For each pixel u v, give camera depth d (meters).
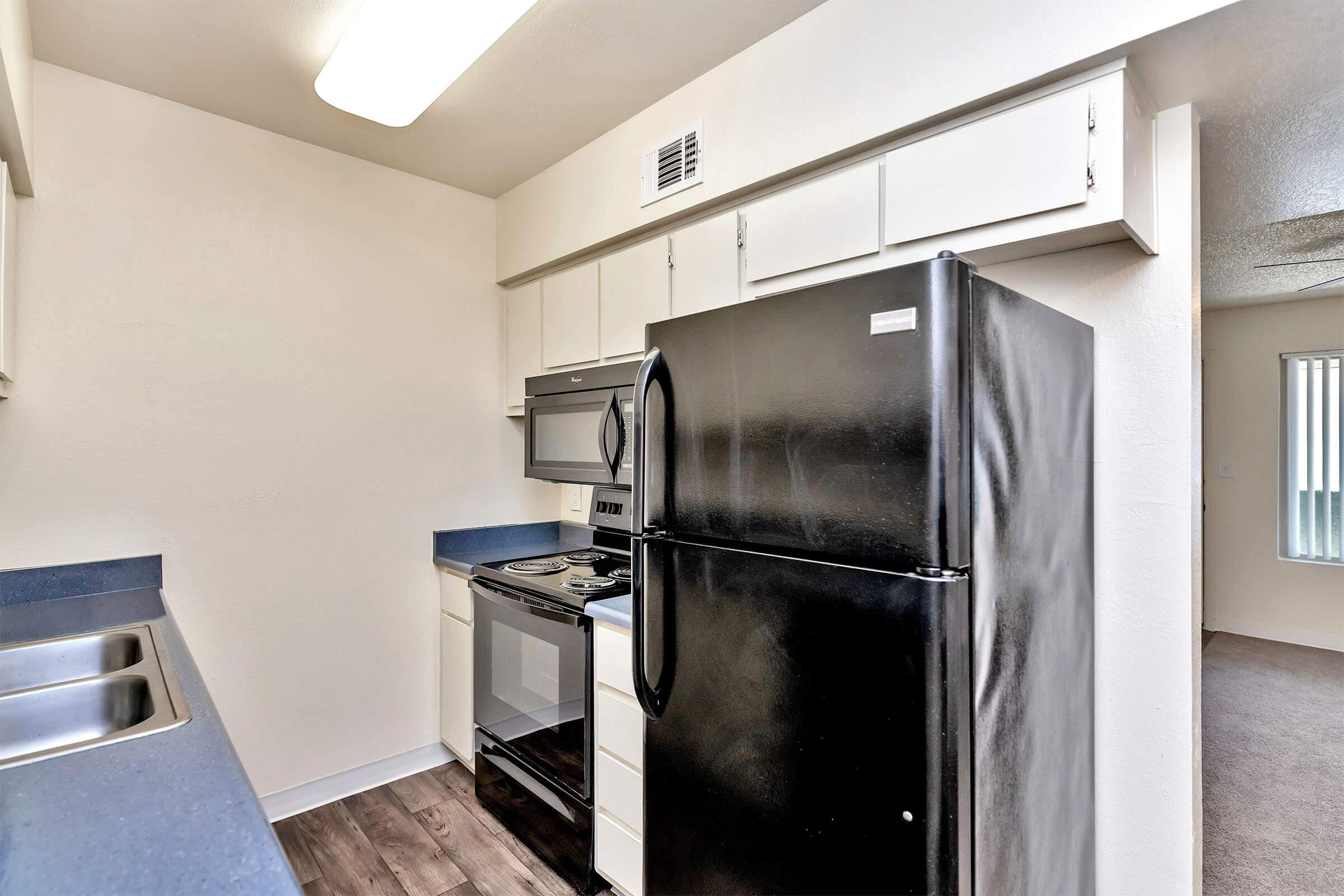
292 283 2.26
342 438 2.38
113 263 1.92
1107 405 1.42
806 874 1.03
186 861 0.63
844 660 0.98
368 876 1.93
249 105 2.04
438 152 2.35
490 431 2.80
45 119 1.81
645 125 2.04
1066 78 1.21
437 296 2.63
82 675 1.43
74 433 1.86
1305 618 4.22
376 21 1.48
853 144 1.49
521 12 1.44
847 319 0.99
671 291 2.03
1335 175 1.75
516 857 2.04
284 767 2.25
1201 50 1.13
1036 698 1.12
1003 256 1.49
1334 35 1.08
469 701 2.43
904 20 1.40
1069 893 1.27
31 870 0.61
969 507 0.91
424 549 2.60
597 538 2.75
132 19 1.61
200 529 2.08
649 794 1.34
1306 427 4.30
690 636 1.24
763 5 1.55
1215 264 3.06
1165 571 1.36
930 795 0.89
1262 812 2.37
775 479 1.09
